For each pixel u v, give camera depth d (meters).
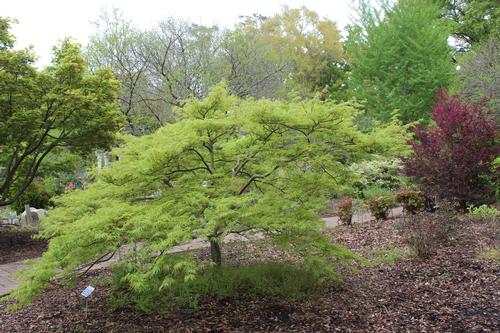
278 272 6.61
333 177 6.01
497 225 9.59
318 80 30.66
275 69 23.05
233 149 5.66
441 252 7.95
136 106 19.58
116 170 5.27
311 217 5.71
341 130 5.20
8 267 9.70
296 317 5.41
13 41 11.18
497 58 17.02
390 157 5.66
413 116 20.94
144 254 4.84
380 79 22.41
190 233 4.92
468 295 5.95
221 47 21.08
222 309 5.74
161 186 5.80
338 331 5.00
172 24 20.03
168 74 19.56
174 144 4.91
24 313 6.16
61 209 5.59
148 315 5.72
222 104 5.59
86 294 5.24
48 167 13.79
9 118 10.38
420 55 20.78
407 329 5.00
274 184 6.18
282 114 4.93
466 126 11.12
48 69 11.19
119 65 19.22
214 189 5.46
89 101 10.82
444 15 30.27
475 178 11.27
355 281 6.77
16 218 18.12
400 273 7.08
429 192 11.50
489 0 25.27
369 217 13.76
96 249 4.93
